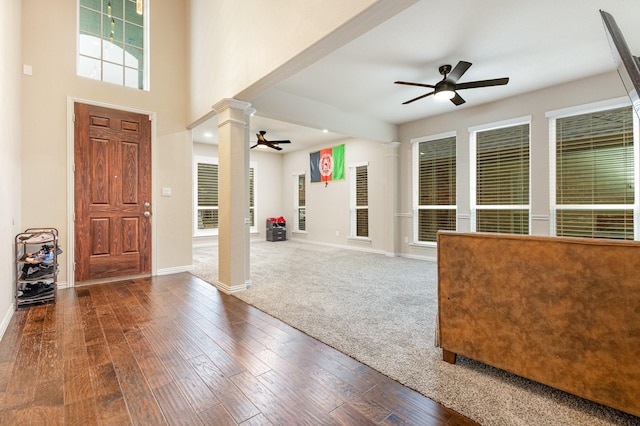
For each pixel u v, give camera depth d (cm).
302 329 254
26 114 347
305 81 411
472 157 525
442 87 348
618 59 163
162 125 447
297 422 145
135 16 443
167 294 351
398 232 632
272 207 940
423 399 161
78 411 152
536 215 451
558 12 269
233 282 359
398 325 262
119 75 428
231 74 346
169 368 192
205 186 804
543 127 443
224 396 164
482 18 277
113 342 229
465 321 183
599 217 404
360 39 310
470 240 179
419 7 262
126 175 417
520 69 379
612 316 137
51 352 212
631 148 380
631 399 133
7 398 161
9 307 275
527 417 145
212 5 389
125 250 417
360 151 715
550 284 152
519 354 162
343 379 180
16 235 310
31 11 353
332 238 789
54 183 364
